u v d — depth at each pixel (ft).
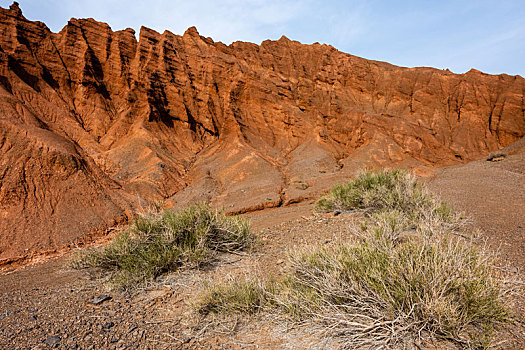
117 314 11.11
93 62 121.90
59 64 115.96
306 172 94.48
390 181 28.25
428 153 116.67
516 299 9.29
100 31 127.03
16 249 36.81
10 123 56.34
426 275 8.55
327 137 128.98
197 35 148.25
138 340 9.04
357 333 8.05
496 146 135.44
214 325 10.02
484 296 7.95
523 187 43.65
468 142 137.18
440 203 21.88
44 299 13.16
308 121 136.26
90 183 55.26
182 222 18.75
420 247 10.02
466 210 24.82
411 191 24.71
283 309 10.25
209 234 18.84
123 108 119.96
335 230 21.33
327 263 11.35
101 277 16.26
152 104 115.14
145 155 96.32
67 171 53.83
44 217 43.98
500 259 12.82
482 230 18.02
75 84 118.11
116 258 17.31
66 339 8.94
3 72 97.45
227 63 137.28
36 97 100.83
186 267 16.10
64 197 49.39
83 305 12.13
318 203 34.27
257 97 132.87
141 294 13.47
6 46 104.58
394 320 7.65
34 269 25.89
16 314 11.06
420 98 152.66
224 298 11.30
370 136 122.52
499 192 34.91
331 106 144.15
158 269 15.83
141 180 81.71
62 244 39.93
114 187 65.57
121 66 126.00
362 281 9.39
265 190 75.87
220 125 130.31
